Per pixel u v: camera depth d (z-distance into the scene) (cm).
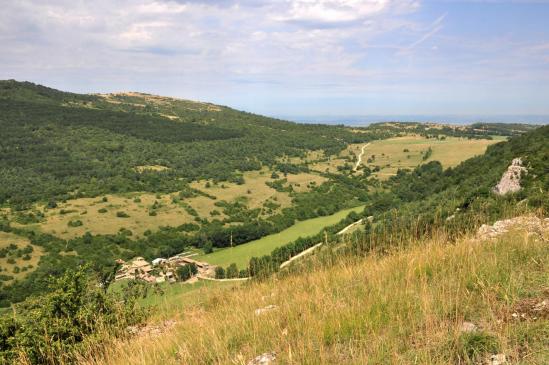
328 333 450
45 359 717
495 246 602
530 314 388
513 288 432
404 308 465
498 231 719
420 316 433
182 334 623
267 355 449
